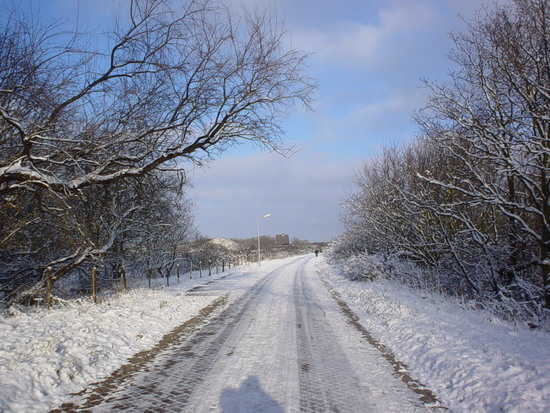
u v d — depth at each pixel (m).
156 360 6.43
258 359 6.43
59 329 7.26
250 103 9.22
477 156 9.78
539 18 8.92
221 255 39.88
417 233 14.75
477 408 4.43
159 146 10.19
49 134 8.95
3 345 6.00
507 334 7.18
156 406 4.52
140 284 18.72
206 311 11.53
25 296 10.35
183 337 8.12
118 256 16.58
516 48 9.36
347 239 28.16
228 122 9.50
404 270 16.34
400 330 8.27
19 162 7.95
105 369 5.91
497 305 9.67
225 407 4.47
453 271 13.74
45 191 9.76
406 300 11.87
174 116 9.31
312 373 5.71
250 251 61.78
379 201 18.27
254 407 4.47
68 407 4.55
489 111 10.48
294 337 8.05
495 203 9.94
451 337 7.11
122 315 9.20
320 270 31.59
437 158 15.20
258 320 9.99
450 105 10.65
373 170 20.39
